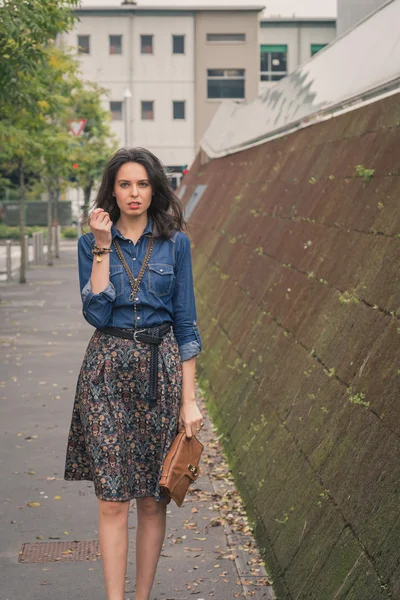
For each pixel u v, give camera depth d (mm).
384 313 5254
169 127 68562
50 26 14797
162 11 67250
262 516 5871
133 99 68250
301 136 11531
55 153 27422
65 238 54938
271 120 14922
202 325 12297
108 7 67000
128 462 4414
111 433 4352
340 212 7523
